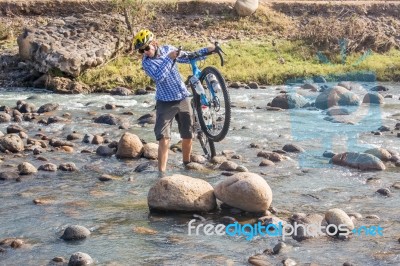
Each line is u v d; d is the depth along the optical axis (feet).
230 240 21.26
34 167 29.30
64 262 19.47
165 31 72.18
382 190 25.98
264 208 23.57
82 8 76.59
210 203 23.98
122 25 66.49
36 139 35.78
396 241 21.01
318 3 80.12
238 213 23.75
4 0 75.87
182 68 59.26
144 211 24.13
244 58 63.52
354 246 20.62
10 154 32.45
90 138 35.37
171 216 23.57
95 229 22.29
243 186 23.52
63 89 53.47
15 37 69.00
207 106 30.45
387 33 74.84
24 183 27.55
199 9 77.10
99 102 48.55
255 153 32.73
